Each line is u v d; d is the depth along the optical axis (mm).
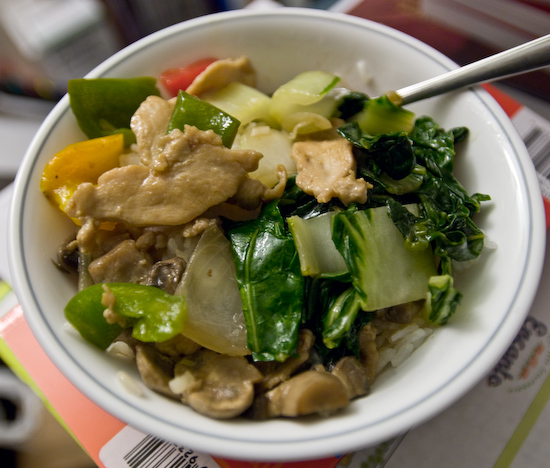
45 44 296
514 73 197
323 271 185
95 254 187
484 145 199
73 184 191
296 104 219
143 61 217
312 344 178
